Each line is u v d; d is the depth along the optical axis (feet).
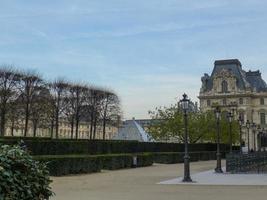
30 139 117.50
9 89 219.61
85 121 322.14
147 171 117.60
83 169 106.63
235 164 113.80
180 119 239.71
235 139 270.87
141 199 54.60
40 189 23.61
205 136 246.88
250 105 538.47
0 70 218.79
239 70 546.26
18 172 22.30
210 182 81.30
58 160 97.45
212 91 545.85
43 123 255.91
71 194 60.54
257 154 130.82
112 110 301.43
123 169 126.41
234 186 73.20
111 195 59.26
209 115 253.03
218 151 114.52
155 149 183.32
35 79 232.12
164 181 84.07
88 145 132.26
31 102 229.66
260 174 103.09
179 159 178.70
